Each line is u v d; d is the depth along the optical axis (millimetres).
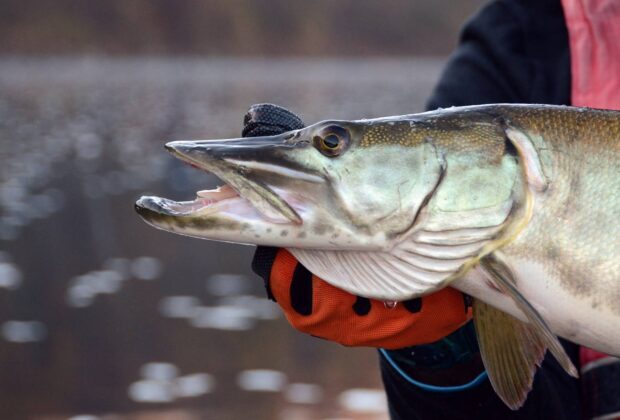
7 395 6578
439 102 2902
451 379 2443
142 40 73000
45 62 68312
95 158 19047
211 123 26594
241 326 8055
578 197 2141
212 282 9492
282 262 2227
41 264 10203
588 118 2186
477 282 2166
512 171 2164
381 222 2156
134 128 25312
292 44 76250
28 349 7539
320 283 2217
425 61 76875
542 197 2148
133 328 8016
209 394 6582
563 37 2881
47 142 22031
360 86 46062
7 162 18250
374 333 2229
